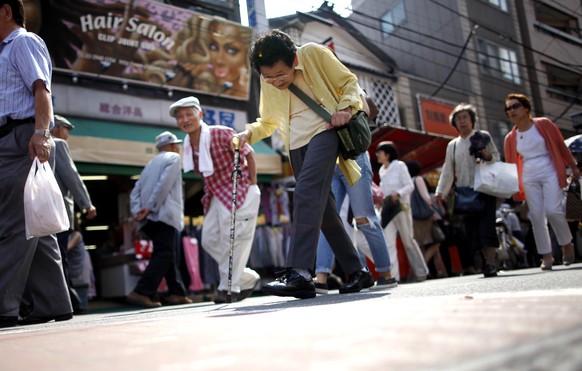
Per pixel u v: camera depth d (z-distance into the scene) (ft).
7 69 8.27
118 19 24.58
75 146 21.12
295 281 7.46
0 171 8.02
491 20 49.14
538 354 1.44
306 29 36.60
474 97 45.60
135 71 25.30
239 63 29.01
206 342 2.63
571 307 2.61
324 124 8.23
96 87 24.36
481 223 12.86
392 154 17.74
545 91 52.70
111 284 24.45
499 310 2.81
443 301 3.83
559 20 57.26
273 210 25.80
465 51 46.21
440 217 21.12
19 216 8.04
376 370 1.42
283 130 8.94
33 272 8.69
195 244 22.44
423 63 43.75
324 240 11.30
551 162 12.78
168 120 26.43
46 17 22.67
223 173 12.17
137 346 2.73
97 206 28.43
